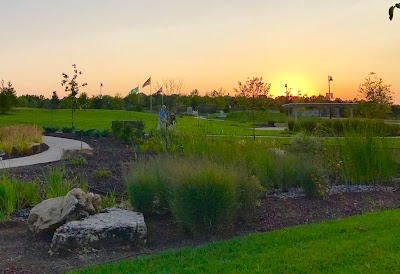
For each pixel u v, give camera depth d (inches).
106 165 563.5
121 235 263.9
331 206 349.1
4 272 225.9
